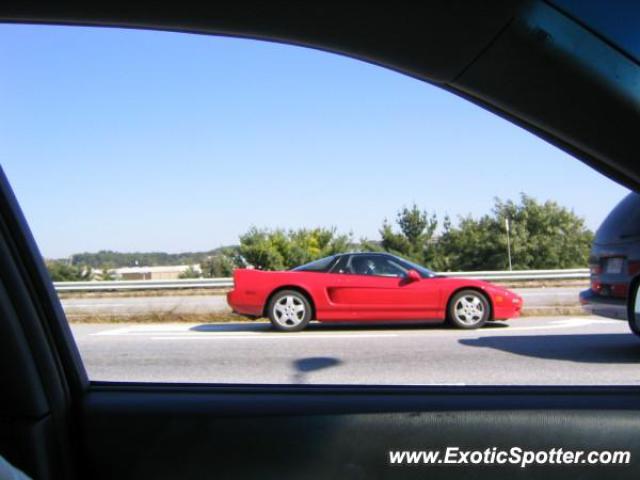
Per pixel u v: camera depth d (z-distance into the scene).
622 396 2.20
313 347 6.94
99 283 15.02
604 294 5.11
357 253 9.70
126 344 7.28
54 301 2.22
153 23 1.99
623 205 3.30
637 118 1.68
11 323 2.02
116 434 2.17
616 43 1.58
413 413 2.12
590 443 2.07
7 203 2.11
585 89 1.69
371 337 8.05
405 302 9.34
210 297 13.60
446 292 9.32
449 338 7.64
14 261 2.10
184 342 7.48
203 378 4.88
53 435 2.07
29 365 2.04
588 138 1.83
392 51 1.90
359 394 2.25
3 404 2.01
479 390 2.28
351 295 9.42
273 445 2.12
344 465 2.10
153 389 2.32
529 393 2.24
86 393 2.27
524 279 13.59
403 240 19.05
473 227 14.35
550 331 7.86
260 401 2.20
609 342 5.99
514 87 1.81
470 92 1.94
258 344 7.26
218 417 2.16
